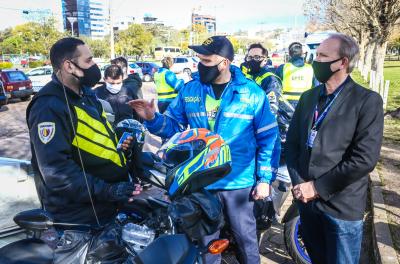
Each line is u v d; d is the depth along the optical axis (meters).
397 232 3.81
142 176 2.67
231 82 2.89
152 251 1.96
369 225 4.36
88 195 2.15
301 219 2.80
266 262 3.74
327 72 2.44
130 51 57.84
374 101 2.32
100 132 2.33
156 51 52.38
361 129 2.32
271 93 4.54
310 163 2.49
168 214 2.20
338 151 2.40
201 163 2.15
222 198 2.91
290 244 3.35
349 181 2.34
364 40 32.56
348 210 2.43
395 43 54.84
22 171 2.68
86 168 2.28
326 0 27.19
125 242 2.21
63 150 2.11
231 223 2.95
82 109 2.26
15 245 1.93
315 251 2.80
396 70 34.28
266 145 2.95
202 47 2.80
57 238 2.23
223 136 2.88
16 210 2.63
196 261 2.05
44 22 48.12
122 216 2.50
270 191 3.09
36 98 2.17
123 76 5.66
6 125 11.95
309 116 2.59
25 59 49.28
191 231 2.17
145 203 2.56
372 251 3.79
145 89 22.67
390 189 5.01
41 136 2.10
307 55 16.08
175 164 2.34
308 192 2.46
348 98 2.39
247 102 2.86
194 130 2.35
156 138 8.70
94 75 2.31
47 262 1.89
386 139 7.86
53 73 2.25
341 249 2.51
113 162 2.38
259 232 3.47
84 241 2.16
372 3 15.80
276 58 43.97
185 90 3.08
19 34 60.44
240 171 2.89
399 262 3.27
